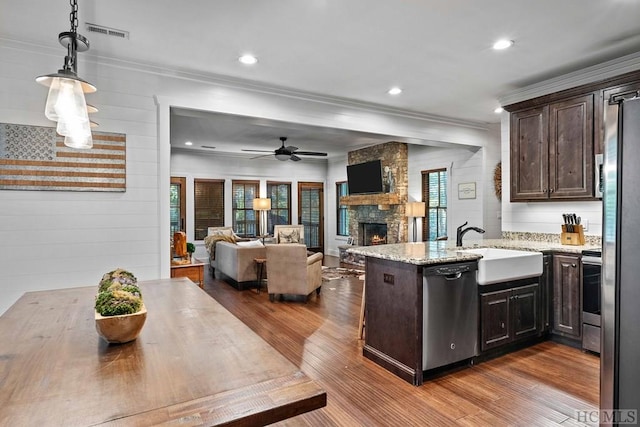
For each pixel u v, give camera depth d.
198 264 5.37
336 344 3.52
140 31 2.93
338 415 2.31
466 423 2.22
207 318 1.75
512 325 3.26
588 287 3.30
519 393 2.58
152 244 3.63
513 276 3.17
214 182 9.39
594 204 3.89
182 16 2.70
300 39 3.09
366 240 8.92
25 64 3.14
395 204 7.87
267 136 7.25
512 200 4.33
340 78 4.01
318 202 10.75
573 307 3.42
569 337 3.46
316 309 4.76
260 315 4.49
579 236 3.82
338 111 4.77
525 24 2.87
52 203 3.25
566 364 3.07
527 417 2.28
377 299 3.09
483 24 2.87
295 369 1.20
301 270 5.09
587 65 3.70
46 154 3.22
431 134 5.64
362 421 2.25
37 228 3.20
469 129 6.09
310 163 10.59
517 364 3.07
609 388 1.18
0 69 3.06
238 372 1.18
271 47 3.24
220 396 1.03
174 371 1.18
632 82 3.32
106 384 1.10
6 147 3.09
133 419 0.92
